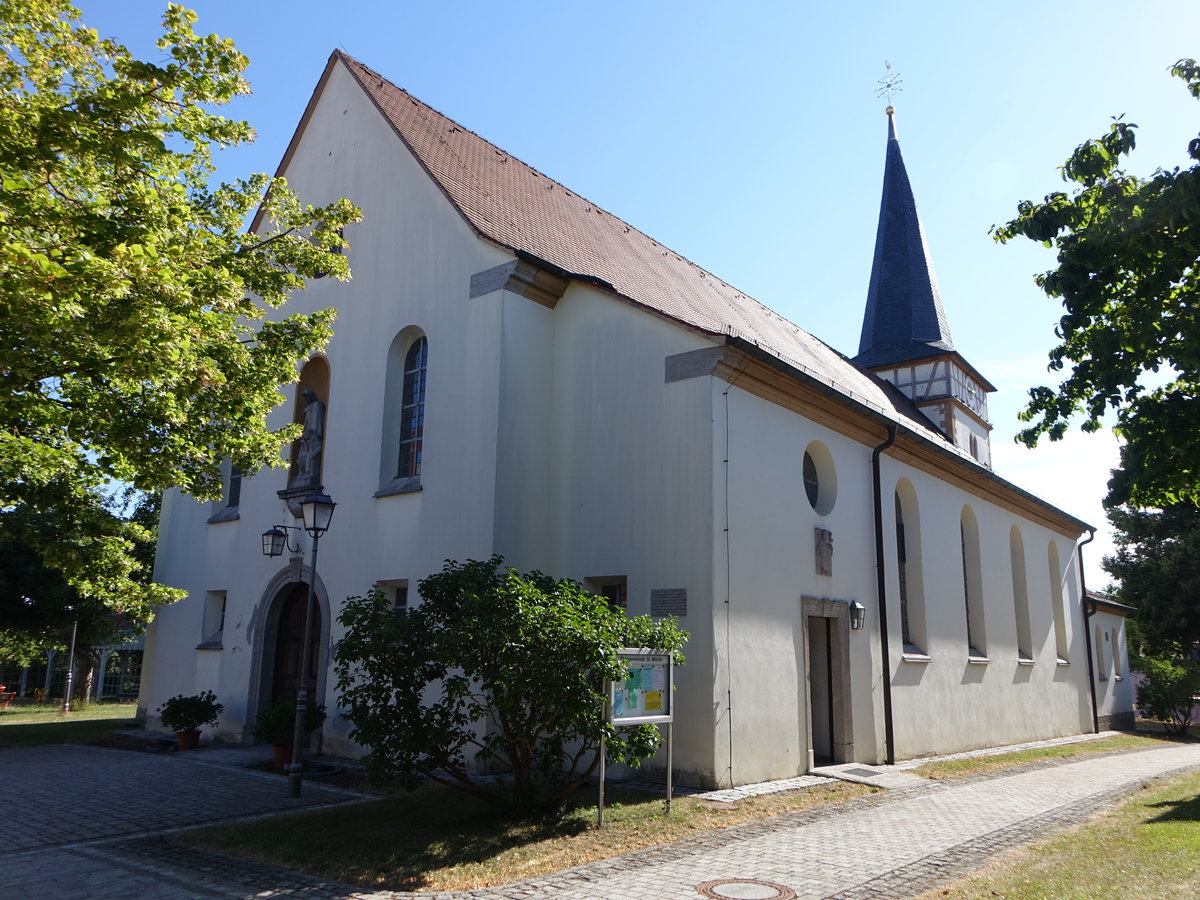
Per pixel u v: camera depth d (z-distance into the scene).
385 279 15.57
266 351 10.47
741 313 20.66
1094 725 26.19
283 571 15.88
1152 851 8.12
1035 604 23.28
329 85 17.88
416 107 18.03
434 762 8.99
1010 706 20.59
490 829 8.77
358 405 15.44
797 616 13.36
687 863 7.74
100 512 9.55
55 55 8.67
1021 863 7.77
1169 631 37.44
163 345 7.18
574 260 15.49
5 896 6.81
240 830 8.82
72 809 10.12
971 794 12.00
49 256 7.14
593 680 8.82
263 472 16.83
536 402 13.77
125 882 7.19
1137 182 7.62
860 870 7.55
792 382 13.47
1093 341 8.02
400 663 8.87
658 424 12.70
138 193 8.48
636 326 13.27
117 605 9.96
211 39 9.21
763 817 9.85
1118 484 8.20
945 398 28.06
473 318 13.91
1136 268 7.63
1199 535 37.06
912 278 30.30
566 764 12.23
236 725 15.94
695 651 11.70
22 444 8.20
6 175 6.87
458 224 14.56
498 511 12.88
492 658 8.77
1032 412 8.88
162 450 8.98
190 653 17.66
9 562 21.94
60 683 41.38
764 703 12.34
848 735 14.23
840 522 14.88
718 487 12.08
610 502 12.98
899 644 16.06
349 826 8.95
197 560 18.12
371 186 16.34
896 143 32.31
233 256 10.45
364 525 14.69
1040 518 24.33
